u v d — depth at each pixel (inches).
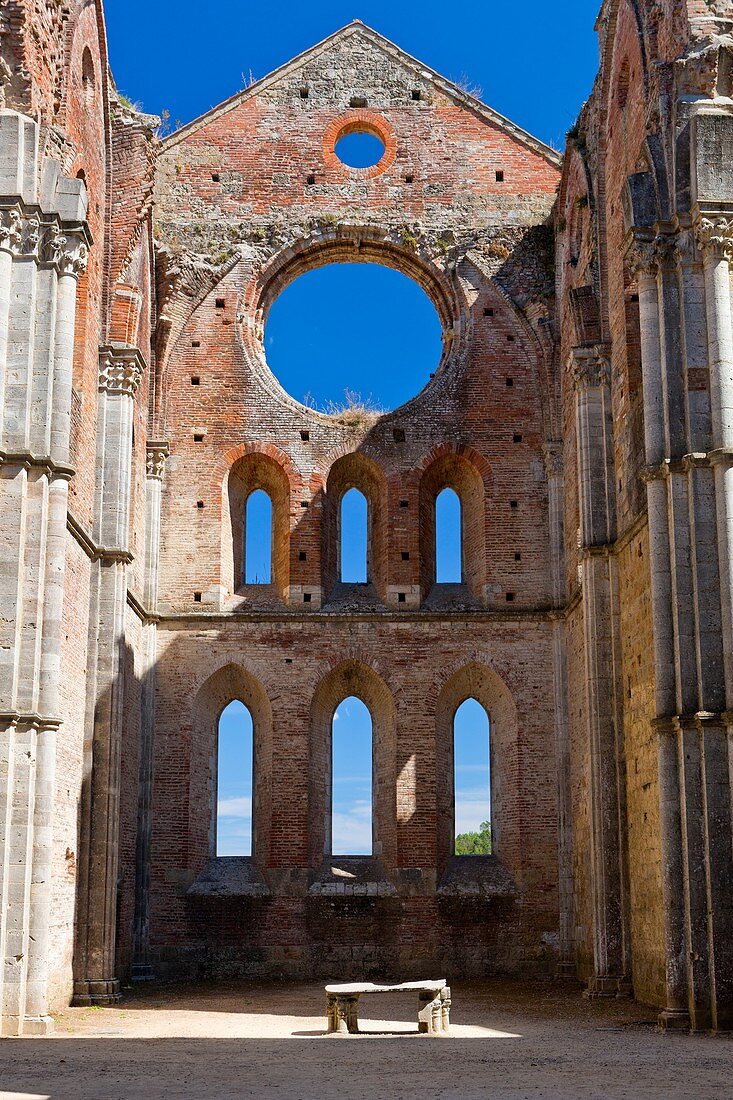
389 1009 983.6
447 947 1266.0
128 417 1161.4
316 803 1320.1
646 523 978.1
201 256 1434.5
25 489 852.0
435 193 1461.6
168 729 1305.4
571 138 1300.4
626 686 1047.6
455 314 1437.0
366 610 1350.9
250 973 1254.9
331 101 1486.2
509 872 1299.2
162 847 1275.8
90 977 1034.7
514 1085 536.1
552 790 1299.2
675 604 823.7
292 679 1323.8
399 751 1310.3
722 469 817.5
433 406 1407.5
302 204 1455.5
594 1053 661.3
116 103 1198.9
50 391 872.3
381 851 1320.1
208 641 1330.0
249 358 1411.2
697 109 869.8
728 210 853.8
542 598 1353.3
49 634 850.1
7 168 882.1
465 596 1381.6
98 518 1127.0
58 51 959.0
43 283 885.2
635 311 1079.0
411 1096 500.1
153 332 1384.1
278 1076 573.0
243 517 1424.7
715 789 786.8
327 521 1396.4
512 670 1331.2
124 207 1189.7
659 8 950.4
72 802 1016.9
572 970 1236.5
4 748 814.5
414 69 1496.1
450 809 1331.2
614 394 1129.4
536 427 1400.1
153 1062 633.0
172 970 1245.7
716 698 801.6
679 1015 783.1
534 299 1427.2
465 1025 834.2
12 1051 685.3
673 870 804.0
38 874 816.3
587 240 1231.5
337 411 1414.9
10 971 794.2
